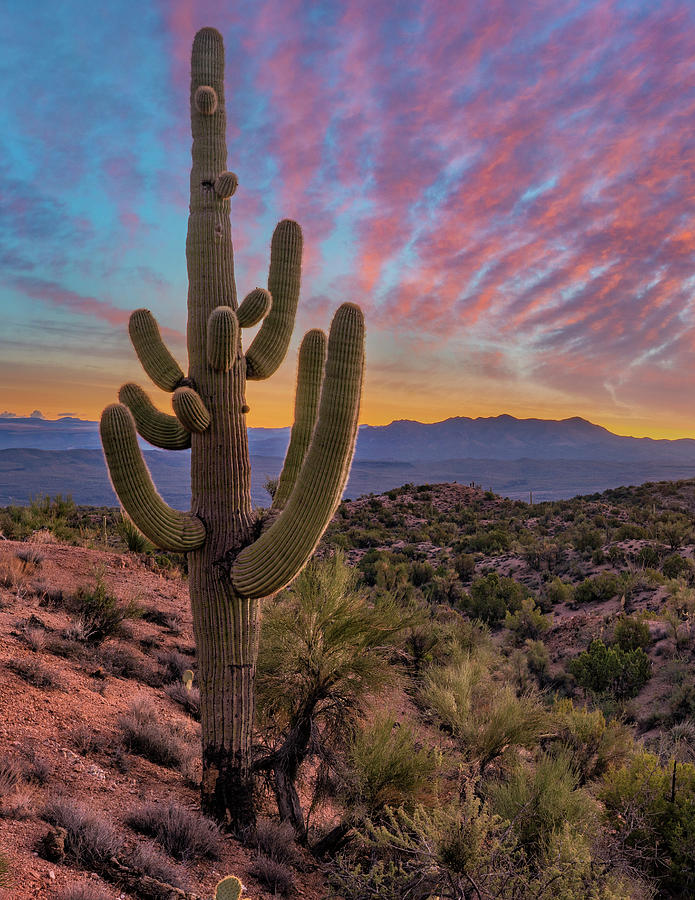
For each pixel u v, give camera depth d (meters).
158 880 4.40
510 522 72.25
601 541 48.75
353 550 59.00
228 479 6.32
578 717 10.50
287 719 7.34
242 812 6.10
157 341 6.80
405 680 7.89
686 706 18.64
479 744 8.05
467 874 4.57
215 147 6.88
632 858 7.03
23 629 8.68
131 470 5.82
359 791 6.29
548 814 6.22
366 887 4.97
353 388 5.86
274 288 7.03
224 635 6.15
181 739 7.23
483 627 21.20
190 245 6.65
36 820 4.62
